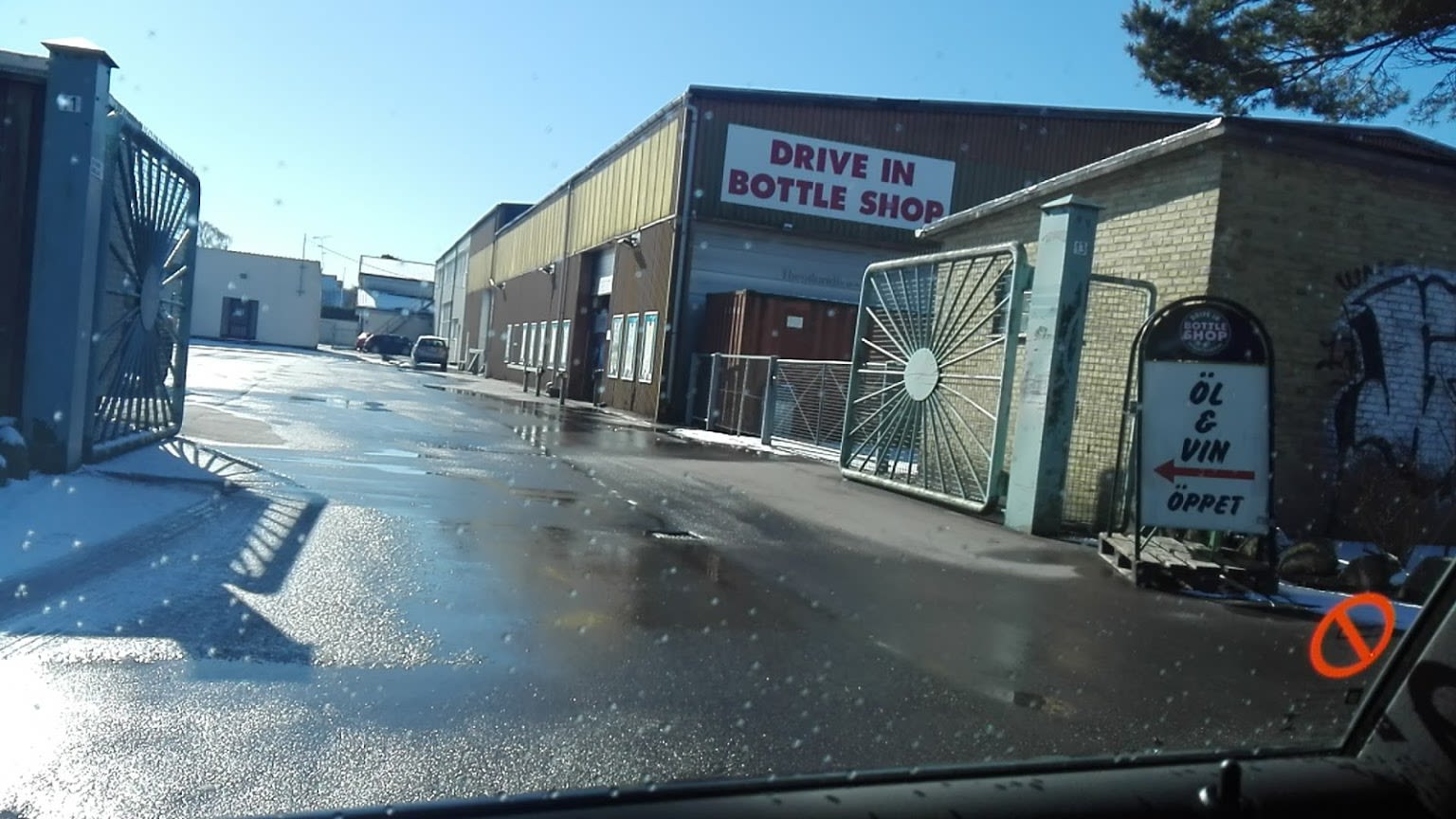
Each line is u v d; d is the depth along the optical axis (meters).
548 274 37.88
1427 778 2.18
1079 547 9.93
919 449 13.09
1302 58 13.69
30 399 8.47
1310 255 10.45
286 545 7.02
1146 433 8.36
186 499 8.27
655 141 26.39
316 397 21.23
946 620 6.57
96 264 8.80
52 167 8.38
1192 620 7.11
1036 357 10.70
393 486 9.98
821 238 25.11
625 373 27.72
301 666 4.66
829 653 5.58
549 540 8.01
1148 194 11.08
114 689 4.19
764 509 10.78
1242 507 8.36
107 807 3.17
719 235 24.50
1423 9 11.65
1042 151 26.08
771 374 18.95
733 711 4.50
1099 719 4.71
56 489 8.00
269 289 55.75
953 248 15.09
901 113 25.30
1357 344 10.70
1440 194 10.96
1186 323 8.47
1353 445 10.70
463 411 21.52
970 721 4.58
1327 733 4.39
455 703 4.34
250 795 3.32
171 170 10.83
